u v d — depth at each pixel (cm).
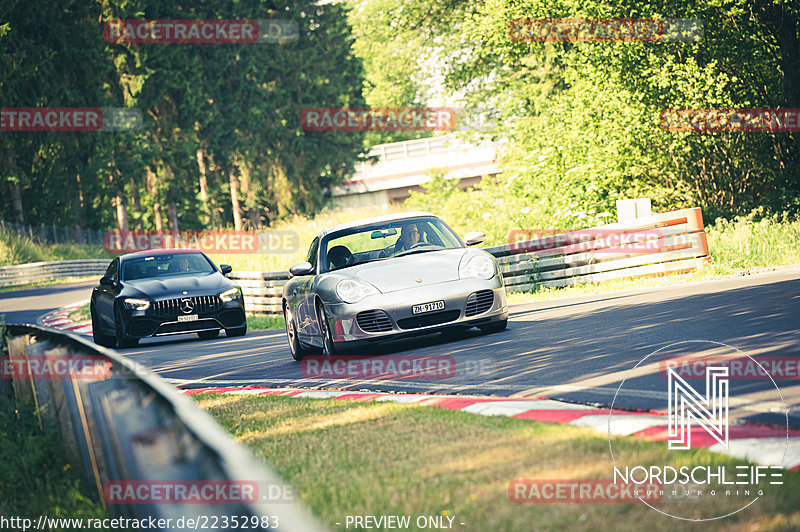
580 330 2686
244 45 16012
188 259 4788
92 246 16500
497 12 6544
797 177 5822
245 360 3331
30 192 15212
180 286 4419
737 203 5966
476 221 8394
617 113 5788
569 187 6388
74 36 13600
